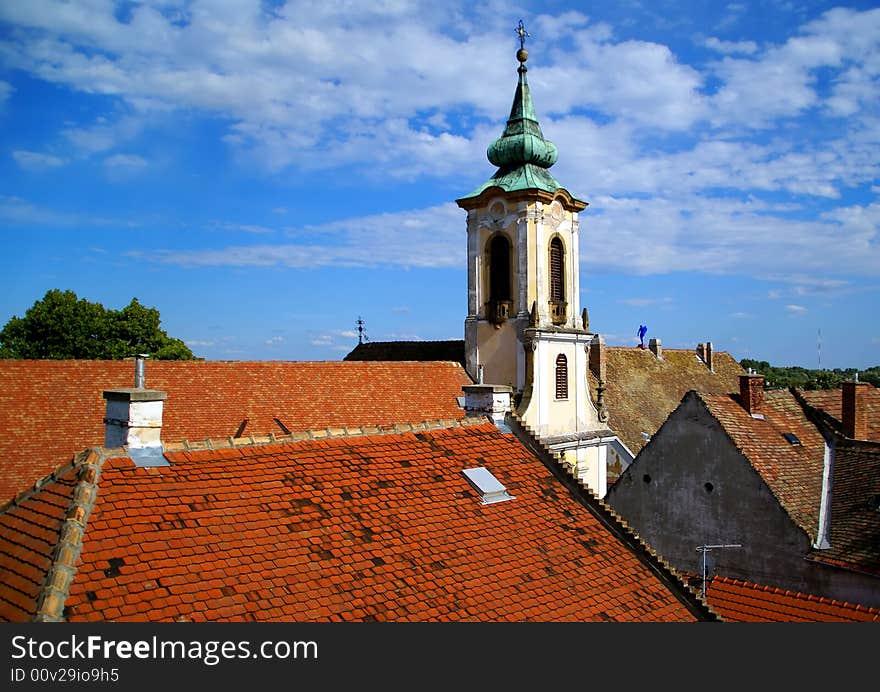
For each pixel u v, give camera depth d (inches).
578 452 1819.6
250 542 526.3
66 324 2214.6
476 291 1820.9
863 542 1010.1
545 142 1818.4
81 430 1146.0
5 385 1162.6
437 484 673.6
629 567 673.0
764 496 1096.2
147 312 2330.2
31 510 524.7
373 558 557.3
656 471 1227.9
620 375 2274.9
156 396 573.9
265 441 632.4
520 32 1838.1
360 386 1517.0
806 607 922.7
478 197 1807.3
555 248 1807.3
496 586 580.7
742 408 1232.2
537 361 1720.0
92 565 462.9
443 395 1625.2
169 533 506.6
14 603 444.5
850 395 1253.7
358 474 642.2
